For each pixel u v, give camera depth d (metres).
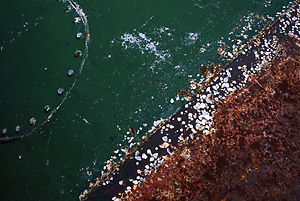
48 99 0.91
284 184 0.75
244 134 0.81
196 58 0.95
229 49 0.96
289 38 0.97
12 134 0.88
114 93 0.91
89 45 0.98
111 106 0.89
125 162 0.81
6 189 0.82
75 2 1.06
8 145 0.87
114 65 0.95
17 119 0.90
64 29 1.01
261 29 0.99
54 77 0.94
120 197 0.77
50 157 0.84
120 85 0.92
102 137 0.85
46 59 0.97
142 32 1.00
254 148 0.79
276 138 0.80
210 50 0.96
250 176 0.76
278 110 0.84
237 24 1.01
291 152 0.78
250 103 0.85
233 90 0.88
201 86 0.90
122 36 0.99
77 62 0.96
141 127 0.86
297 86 0.88
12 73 0.96
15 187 0.82
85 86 0.92
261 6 1.04
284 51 0.95
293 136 0.80
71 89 0.92
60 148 0.85
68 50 0.98
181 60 0.95
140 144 0.83
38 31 1.01
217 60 0.94
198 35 0.99
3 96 0.93
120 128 0.86
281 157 0.77
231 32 0.99
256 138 0.80
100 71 0.94
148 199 0.76
